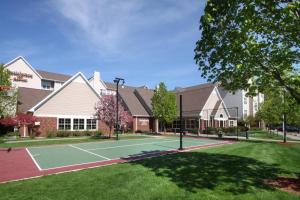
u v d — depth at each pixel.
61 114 32.56
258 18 7.54
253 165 11.51
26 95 33.81
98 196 7.14
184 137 33.53
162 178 8.96
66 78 53.41
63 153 17.36
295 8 6.58
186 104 45.28
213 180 8.66
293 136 37.03
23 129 29.67
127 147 21.00
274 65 8.36
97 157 15.38
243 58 7.92
